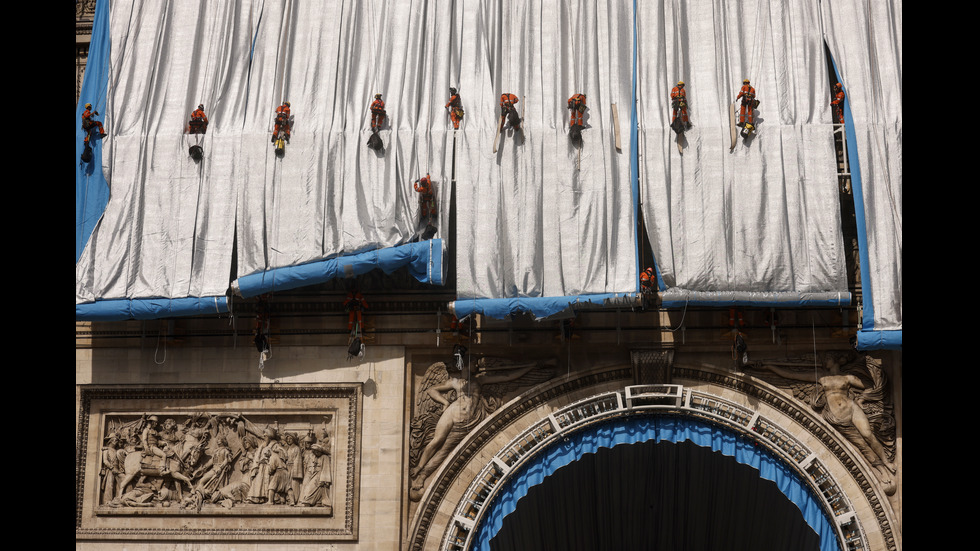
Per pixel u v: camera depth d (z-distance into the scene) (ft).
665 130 121.90
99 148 126.41
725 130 121.70
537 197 120.88
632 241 118.83
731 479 140.46
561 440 120.88
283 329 124.06
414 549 118.52
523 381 122.42
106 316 121.19
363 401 121.70
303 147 124.06
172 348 124.77
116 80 129.18
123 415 123.85
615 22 125.90
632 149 120.88
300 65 127.95
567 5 127.13
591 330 121.90
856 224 120.98
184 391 123.54
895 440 117.70
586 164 121.29
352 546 118.11
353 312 122.01
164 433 123.34
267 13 130.21
